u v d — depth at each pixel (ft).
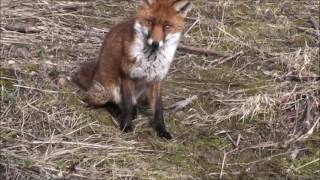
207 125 42.75
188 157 39.22
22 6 56.39
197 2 61.52
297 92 45.96
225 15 59.16
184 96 45.75
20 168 36.42
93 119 41.91
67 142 38.96
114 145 39.40
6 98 42.75
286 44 54.54
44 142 38.83
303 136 41.93
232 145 40.98
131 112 41.52
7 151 37.55
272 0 62.75
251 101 44.37
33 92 43.80
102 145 39.11
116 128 41.52
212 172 38.14
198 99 45.32
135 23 40.22
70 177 36.17
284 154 40.42
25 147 38.34
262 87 47.26
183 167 38.19
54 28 52.85
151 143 40.11
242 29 56.70
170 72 48.88
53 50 49.85
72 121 41.16
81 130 40.55
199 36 54.90
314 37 55.72
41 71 46.52
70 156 37.86
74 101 43.47
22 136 39.47
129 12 58.54
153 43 39.04
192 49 52.08
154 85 41.65
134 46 40.22
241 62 51.39
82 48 50.65
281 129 42.83
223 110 44.09
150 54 40.22
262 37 55.52
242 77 49.01
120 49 41.32
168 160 38.68
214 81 48.19
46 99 43.11
